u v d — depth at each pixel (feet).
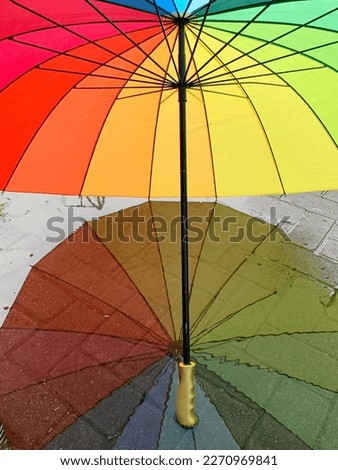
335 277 10.93
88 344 8.84
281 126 6.72
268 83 6.19
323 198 14.29
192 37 5.73
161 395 7.80
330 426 7.56
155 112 7.21
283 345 8.89
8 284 10.50
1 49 5.12
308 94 6.17
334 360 8.74
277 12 4.70
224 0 4.53
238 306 9.62
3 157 6.31
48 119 6.48
